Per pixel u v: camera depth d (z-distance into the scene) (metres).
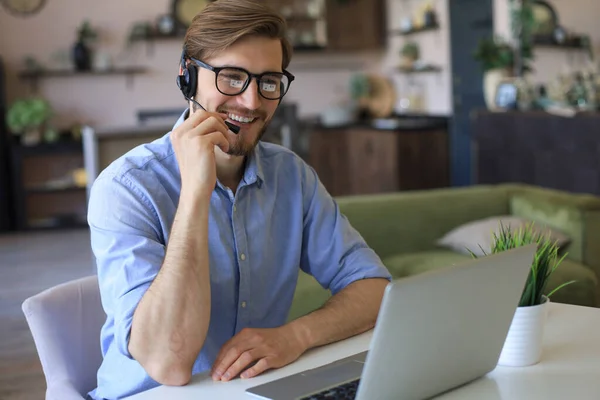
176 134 1.39
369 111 8.18
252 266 1.58
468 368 1.23
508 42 6.03
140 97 7.93
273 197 1.63
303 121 7.70
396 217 3.60
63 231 7.32
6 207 7.24
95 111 7.80
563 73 5.59
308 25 8.25
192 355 1.30
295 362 1.38
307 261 1.72
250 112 1.48
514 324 1.32
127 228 1.43
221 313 1.55
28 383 3.38
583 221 3.30
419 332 1.08
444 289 1.09
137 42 7.86
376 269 1.65
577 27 5.50
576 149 4.70
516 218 3.49
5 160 7.23
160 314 1.30
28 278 5.43
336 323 1.49
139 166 1.50
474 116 5.63
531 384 1.25
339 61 8.45
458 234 3.52
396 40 8.00
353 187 7.61
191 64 1.50
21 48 7.53
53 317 1.64
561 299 3.07
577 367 1.32
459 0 6.77
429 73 7.41
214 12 1.45
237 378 1.31
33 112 7.13
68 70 7.57
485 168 5.55
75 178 7.52
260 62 1.46
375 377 1.07
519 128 5.18
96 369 1.68
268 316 1.63
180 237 1.34
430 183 6.99
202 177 1.36
